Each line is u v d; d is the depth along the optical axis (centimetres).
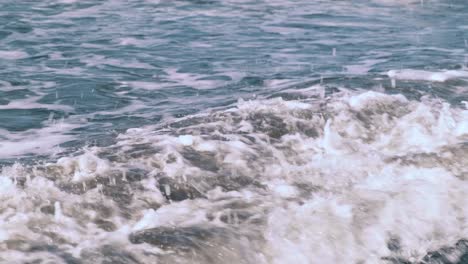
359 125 594
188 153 512
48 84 841
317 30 1279
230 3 1596
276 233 422
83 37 1188
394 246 443
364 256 427
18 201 417
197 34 1222
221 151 520
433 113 630
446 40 1168
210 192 463
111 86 829
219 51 1063
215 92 783
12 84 838
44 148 568
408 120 612
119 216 421
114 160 491
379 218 460
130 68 940
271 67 932
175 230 410
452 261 447
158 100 754
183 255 389
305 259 409
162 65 959
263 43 1135
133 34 1218
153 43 1135
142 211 431
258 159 516
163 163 491
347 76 749
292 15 1458
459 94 696
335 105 621
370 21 1402
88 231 402
